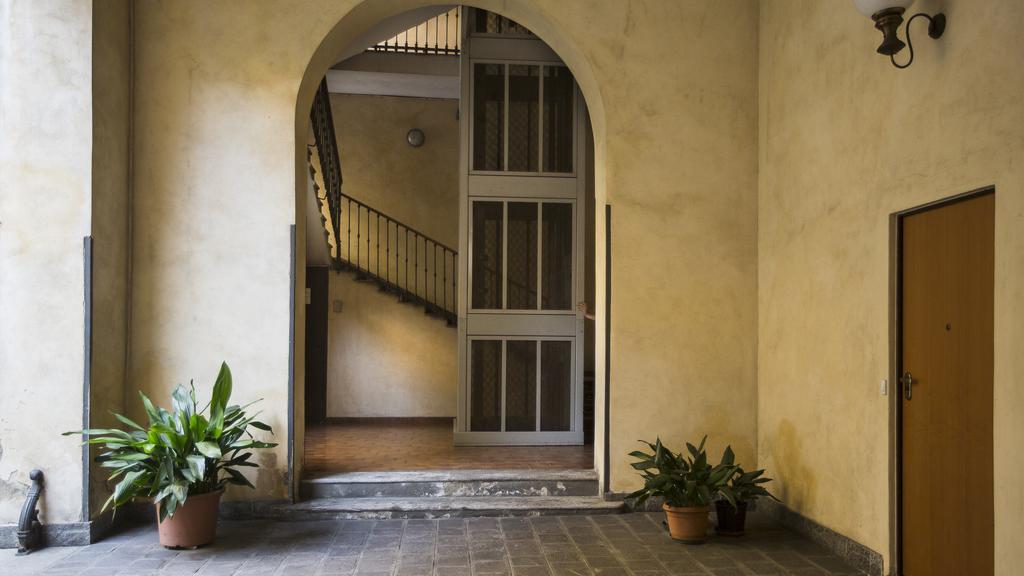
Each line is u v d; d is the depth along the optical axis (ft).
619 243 17.89
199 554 14.05
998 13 10.20
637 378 17.78
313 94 18.29
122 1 16.21
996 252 10.14
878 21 11.46
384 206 33.42
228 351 16.66
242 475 16.01
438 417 31.14
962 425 11.11
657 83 18.16
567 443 22.84
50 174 14.78
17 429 14.56
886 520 12.74
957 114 11.06
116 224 15.90
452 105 33.83
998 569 9.97
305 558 13.83
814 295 15.42
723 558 14.02
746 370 18.13
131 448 14.38
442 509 16.69
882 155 13.03
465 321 22.56
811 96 15.66
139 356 16.48
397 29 23.09
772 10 17.66
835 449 14.47
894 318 12.85
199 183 16.74
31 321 14.66
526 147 22.74
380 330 31.09
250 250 16.78
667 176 18.10
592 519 16.65
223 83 16.85
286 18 17.04
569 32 17.92
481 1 18.37
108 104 15.58
